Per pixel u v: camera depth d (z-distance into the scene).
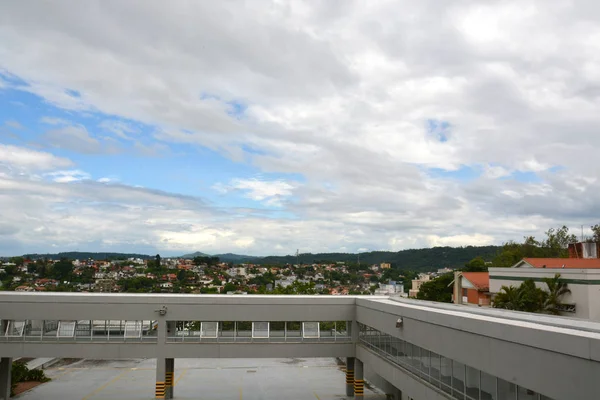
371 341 32.78
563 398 13.71
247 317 35.12
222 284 156.25
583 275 37.03
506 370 16.42
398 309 26.84
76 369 47.25
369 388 40.44
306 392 38.41
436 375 22.06
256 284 168.00
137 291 128.62
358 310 35.47
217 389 39.22
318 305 35.91
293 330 35.66
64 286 128.00
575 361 13.34
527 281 40.88
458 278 60.25
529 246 82.31
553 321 17.06
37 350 33.84
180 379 43.03
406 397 31.41
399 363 27.06
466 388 19.30
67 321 34.19
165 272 182.88
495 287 48.03
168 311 34.59
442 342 21.25
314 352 35.44
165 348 34.31
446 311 22.34
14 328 34.09
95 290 124.94
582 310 36.88
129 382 41.25
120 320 34.34
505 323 16.73
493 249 194.25
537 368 14.86
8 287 121.50
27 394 36.56
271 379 43.34
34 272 158.12
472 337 18.66
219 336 34.91
